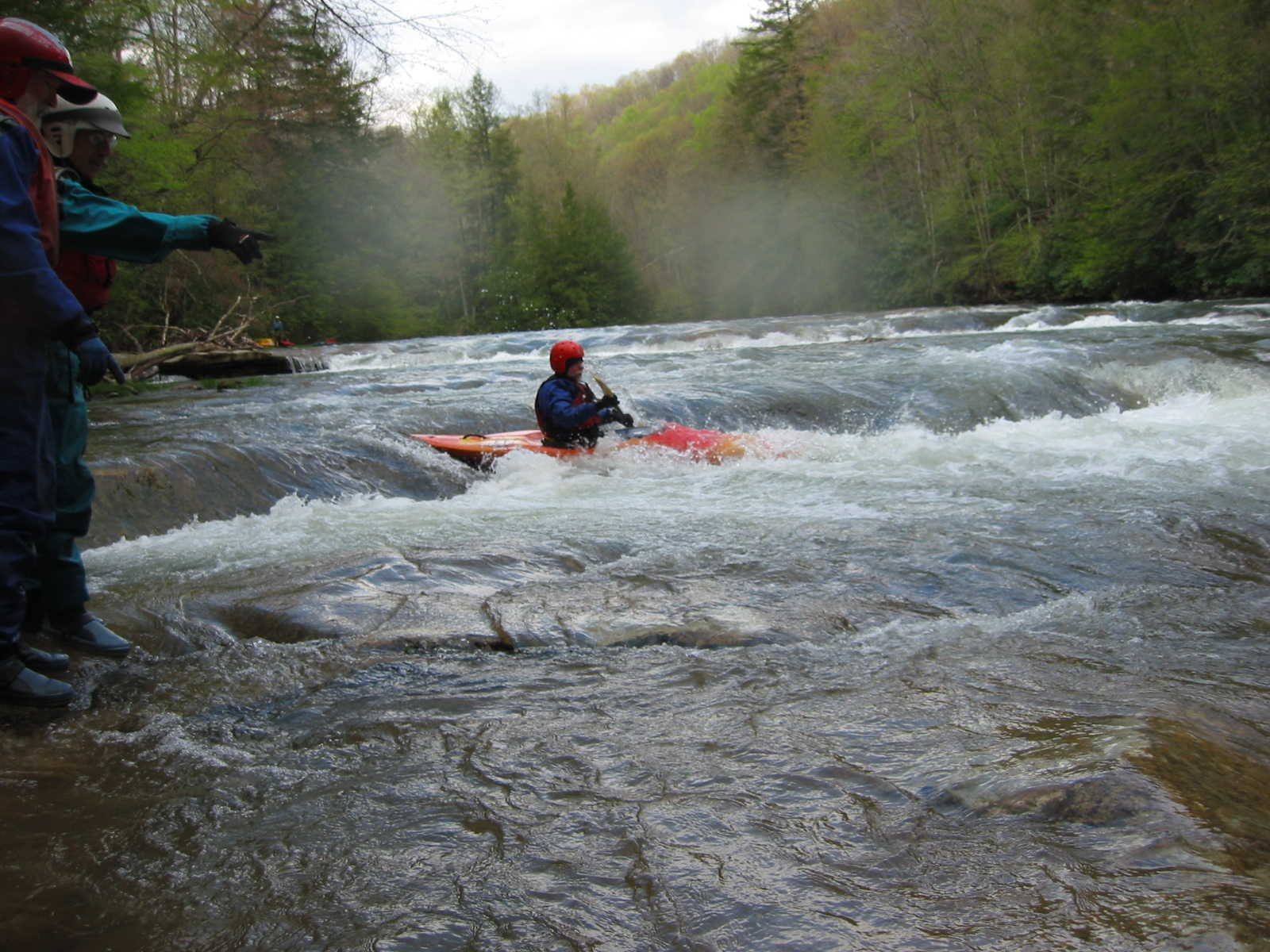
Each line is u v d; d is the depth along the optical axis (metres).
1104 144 23.77
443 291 54.09
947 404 8.57
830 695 2.41
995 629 3.05
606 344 19.58
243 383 11.99
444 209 52.31
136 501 5.34
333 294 36.50
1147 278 23.47
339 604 3.40
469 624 3.16
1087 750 1.87
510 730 2.28
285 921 1.48
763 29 54.09
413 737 2.27
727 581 3.64
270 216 32.75
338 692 2.63
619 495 5.54
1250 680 2.53
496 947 1.37
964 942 1.29
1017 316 18.58
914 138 33.72
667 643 3.00
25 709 2.53
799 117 50.31
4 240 2.30
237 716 2.48
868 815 1.71
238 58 23.50
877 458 6.42
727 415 8.27
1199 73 20.92
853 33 46.56
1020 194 30.23
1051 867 1.47
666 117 96.19
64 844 1.79
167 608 3.44
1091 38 25.81
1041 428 7.59
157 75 22.44
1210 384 9.11
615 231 51.47
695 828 1.70
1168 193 22.11
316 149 35.81
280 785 2.03
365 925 1.45
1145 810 1.60
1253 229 20.17
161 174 19.05
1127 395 9.20
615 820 1.75
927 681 2.50
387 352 18.62
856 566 3.82
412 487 6.26
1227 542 4.21
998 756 1.92
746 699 2.42
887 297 38.41
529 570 3.91
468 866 1.61
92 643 2.91
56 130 2.67
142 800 1.98
